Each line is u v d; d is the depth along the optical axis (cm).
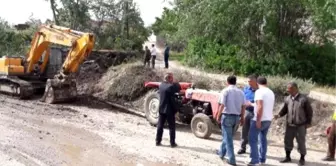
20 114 1368
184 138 1123
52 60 1758
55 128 1191
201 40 2553
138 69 1738
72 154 941
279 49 2298
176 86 1022
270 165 916
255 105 877
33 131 1144
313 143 1152
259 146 923
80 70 1906
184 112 1218
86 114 1412
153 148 1008
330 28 2284
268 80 1527
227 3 1970
